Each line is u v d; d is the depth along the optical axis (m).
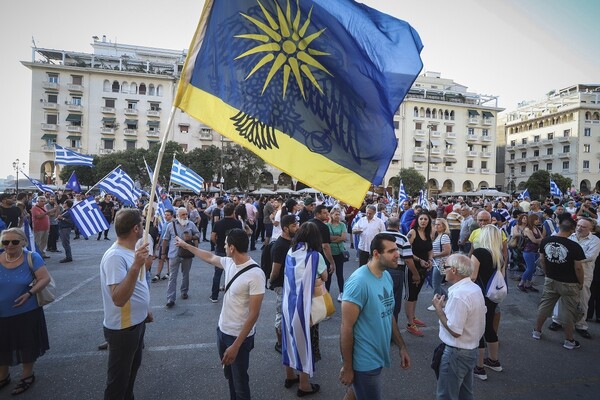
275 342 4.62
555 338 4.93
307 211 7.83
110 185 8.59
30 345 3.43
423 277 5.05
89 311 5.68
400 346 2.74
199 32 2.96
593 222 5.83
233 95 3.02
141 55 60.06
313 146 3.13
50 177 51.12
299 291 3.28
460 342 2.86
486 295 3.89
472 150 62.81
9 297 3.35
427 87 68.31
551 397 3.46
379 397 2.50
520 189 67.00
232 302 2.86
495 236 4.05
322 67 3.17
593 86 69.50
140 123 54.59
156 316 5.54
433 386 3.61
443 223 5.82
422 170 60.69
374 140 3.16
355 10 3.18
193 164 43.97
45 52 53.81
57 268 8.84
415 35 3.10
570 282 4.57
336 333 4.95
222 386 3.53
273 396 3.38
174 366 3.93
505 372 3.95
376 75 3.14
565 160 61.47
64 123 52.31
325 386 3.56
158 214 8.33
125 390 2.82
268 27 3.13
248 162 46.53
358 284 2.51
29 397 3.30
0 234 3.53
